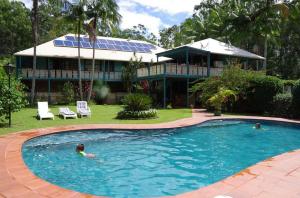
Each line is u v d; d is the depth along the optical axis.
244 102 24.45
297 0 36.91
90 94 32.25
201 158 11.02
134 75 34.53
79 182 8.27
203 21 51.22
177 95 31.66
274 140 14.45
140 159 10.78
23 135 12.66
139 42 43.31
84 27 31.84
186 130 16.38
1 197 5.83
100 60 36.31
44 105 19.39
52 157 10.72
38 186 6.44
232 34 43.09
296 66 49.38
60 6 30.72
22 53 30.84
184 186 8.05
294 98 20.73
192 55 33.50
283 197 5.73
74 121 17.70
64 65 34.78
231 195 5.83
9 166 7.95
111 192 7.57
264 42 44.44
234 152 11.98
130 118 19.28
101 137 13.86
